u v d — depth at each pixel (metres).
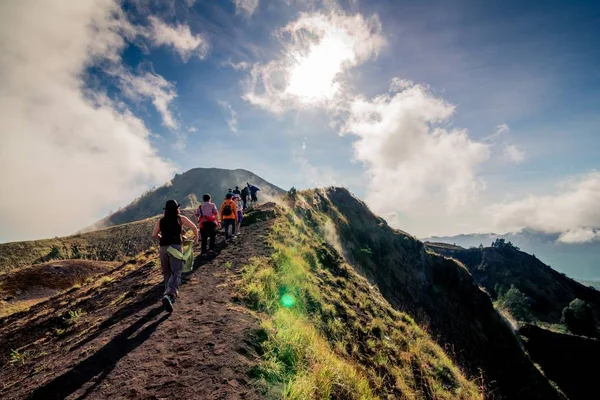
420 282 40.28
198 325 6.35
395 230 51.34
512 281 170.50
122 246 106.81
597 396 52.81
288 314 7.73
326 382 5.00
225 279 9.57
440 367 10.89
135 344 5.67
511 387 26.67
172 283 6.77
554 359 58.81
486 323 39.53
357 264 32.06
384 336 10.57
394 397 7.45
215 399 4.11
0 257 93.88
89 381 4.52
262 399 4.23
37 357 6.39
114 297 10.45
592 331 102.06
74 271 45.44
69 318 9.47
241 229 18.52
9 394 4.61
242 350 5.31
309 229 21.97
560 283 171.62
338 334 8.77
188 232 19.20
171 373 4.67
